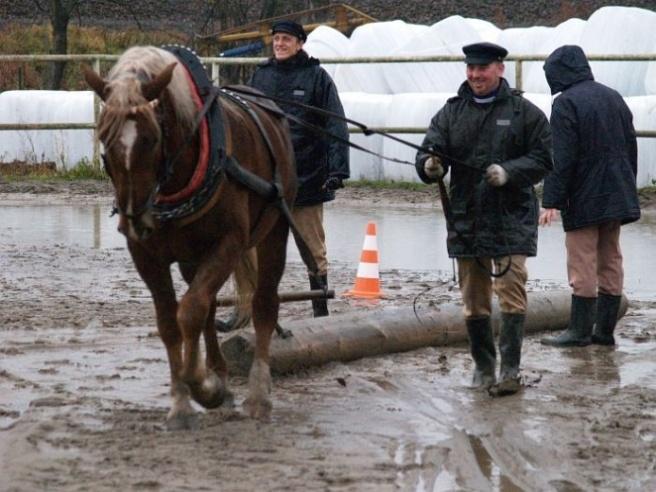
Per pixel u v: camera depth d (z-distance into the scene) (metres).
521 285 10.93
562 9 56.50
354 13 49.56
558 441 9.30
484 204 10.77
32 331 13.27
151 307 14.91
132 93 8.34
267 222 10.12
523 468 8.66
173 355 9.53
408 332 12.51
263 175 10.04
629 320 14.65
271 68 13.34
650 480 8.38
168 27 56.22
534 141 10.72
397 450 8.99
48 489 7.87
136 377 11.16
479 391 10.95
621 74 32.50
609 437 9.42
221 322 12.69
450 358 12.37
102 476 8.14
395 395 10.75
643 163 29.20
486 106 10.82
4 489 7.84
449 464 8.65
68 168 33.72
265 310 10.45
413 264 18.95
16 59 31.91
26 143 33.97
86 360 11.85
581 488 8.20
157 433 9.25
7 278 17.19
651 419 9.98
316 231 13.34
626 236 21.98
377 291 15.99
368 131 11.07
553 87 13.11
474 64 10.75
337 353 11.79
